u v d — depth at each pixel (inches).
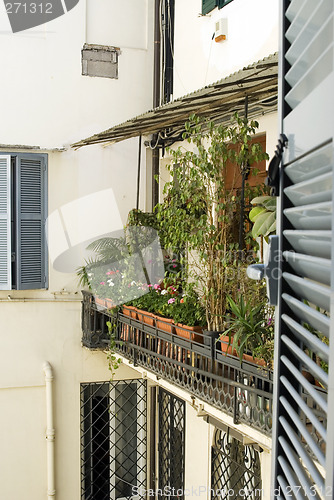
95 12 367.6
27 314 358.9
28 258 356.2
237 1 278.1
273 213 190.5
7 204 350.3
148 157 378.9
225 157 228.8
